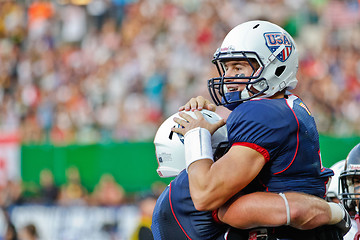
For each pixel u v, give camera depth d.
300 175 7.74
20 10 43.03
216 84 8.20
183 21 37.31
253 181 7.85
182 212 8.22
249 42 7.96
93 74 37.56
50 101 36.81
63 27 41.16
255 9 36.16
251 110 7.59
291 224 7.41
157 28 37.97
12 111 37.38
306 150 7.71
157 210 8.55
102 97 35.34
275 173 7.66
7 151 26.73
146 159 24.34
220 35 35.72
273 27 8.21
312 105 29.39
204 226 8.07
